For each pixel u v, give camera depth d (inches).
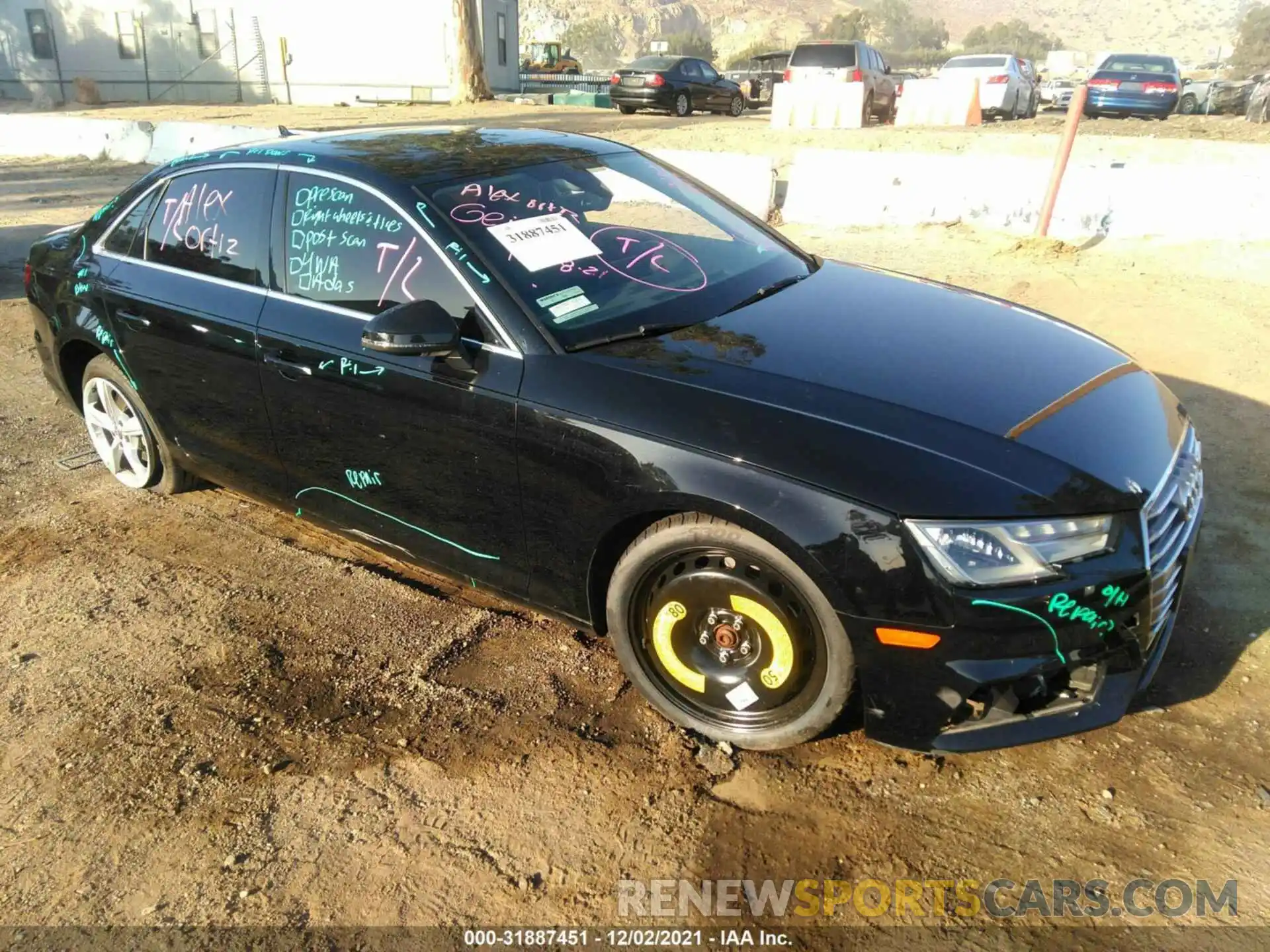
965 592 88.5
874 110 735.7
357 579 147.7
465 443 115.0
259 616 138.3
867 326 120.3
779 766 106.1
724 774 105.4
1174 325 236.5
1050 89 1236.5
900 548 89.5
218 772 109.0
